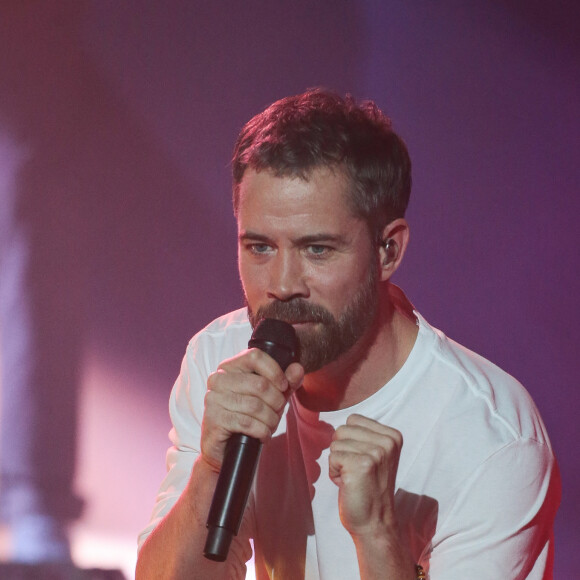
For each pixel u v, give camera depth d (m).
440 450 5.31
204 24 18.06
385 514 4.81
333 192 4.70
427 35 17.59
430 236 17.64
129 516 17.66
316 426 5.55
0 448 17.53
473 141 17.55
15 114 17.86
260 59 18.08
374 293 5.02
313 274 4.76
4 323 17.73
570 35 17.20
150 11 18.06
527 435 5.30
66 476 17.66
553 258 17.41
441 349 5.55
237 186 4.95
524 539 5.19
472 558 5.12
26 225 17.89
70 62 17.97
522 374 17.42
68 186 17.98
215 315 18.20
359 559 4.86
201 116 18.16
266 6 18.02
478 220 17.58
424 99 17.64
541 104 17.39
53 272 17.91
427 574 5.29
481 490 5.16
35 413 17.69
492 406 5.34
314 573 5.67
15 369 17.70
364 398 5.45
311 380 5.38
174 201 18.19
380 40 17.73
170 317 18.11
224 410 4.60
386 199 5.01
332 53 17.91
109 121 18.09
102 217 18.05
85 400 17.84
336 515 5.51
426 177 17.66
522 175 17.45
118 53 18.08
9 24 17.80
